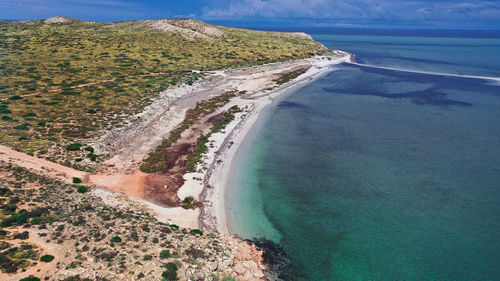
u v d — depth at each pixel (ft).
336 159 172.96
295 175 155.43
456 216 121.60
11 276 71.46
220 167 161.68
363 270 95.96
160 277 80.69
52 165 143.74
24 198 106.42
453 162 166.91
